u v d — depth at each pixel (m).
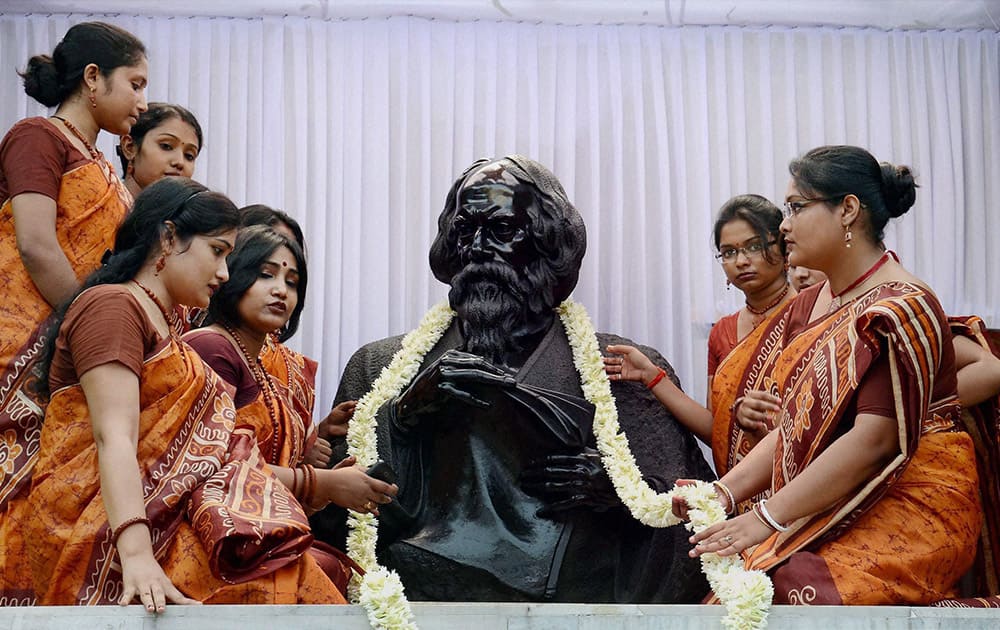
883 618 4.20
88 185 4.74
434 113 6.71
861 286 4.80
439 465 5.32
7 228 4.65
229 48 6.68
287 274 4.96
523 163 5.65
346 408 5.44
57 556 4.09
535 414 5.19
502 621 4.15
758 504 4.49
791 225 4.85
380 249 6.54
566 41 6.80
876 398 4.46
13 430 4.44
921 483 4.52
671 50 6.81
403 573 5.14
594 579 5.18
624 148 6.71
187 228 4.34
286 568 4.16
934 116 6.80
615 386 5.51
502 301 5.45
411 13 6.73
